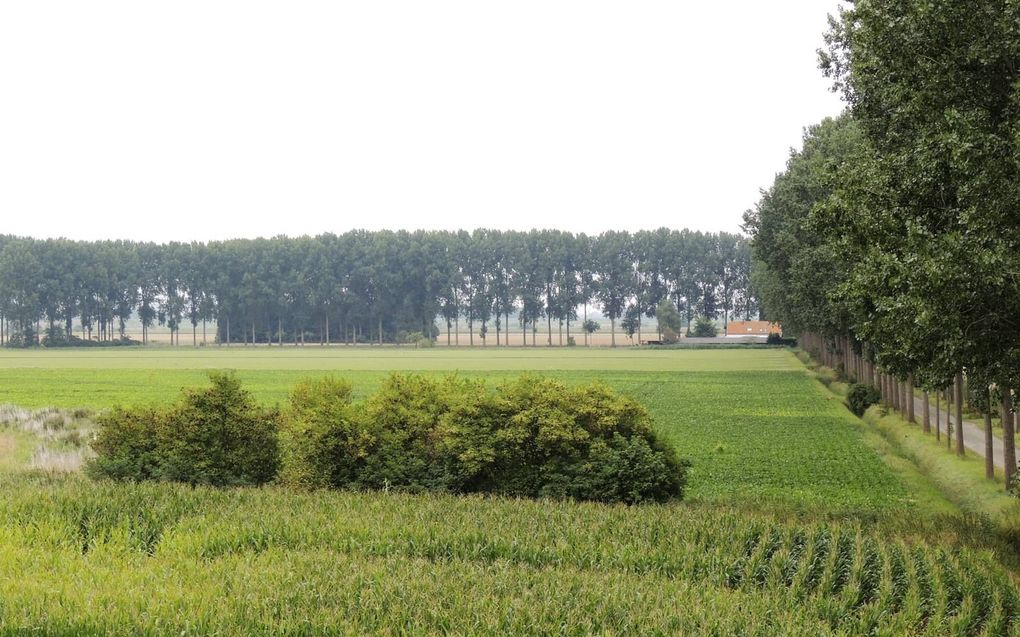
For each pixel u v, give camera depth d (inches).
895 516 1354.6
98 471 1497.3
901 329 1132.5
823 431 2719.0
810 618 879.1
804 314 3814.0
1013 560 1111.6
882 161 1262.3
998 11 1093.8
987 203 1042.1
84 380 4835.1
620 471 1354.6
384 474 1421.0
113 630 757.3
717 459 2146.9
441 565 981.8
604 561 1034.7
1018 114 1085.1
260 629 770.8
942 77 1132.5
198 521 1162.0
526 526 1140.5
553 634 786.8
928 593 958.4
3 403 3486.7
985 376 1186.0
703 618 818.2
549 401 1416.1
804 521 1278.3
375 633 767.1
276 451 1565.0
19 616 770.2
